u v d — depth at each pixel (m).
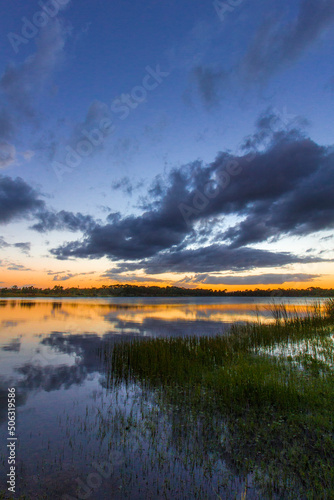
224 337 15.00
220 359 12.02
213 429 6.34
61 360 13.58
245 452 5.41
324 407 6.62
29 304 71.31
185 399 8.12
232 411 7.09
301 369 9.45
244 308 54.19
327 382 7.96
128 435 6.30
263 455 5.27
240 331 16.48
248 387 7.88
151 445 5.87
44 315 38.19
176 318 33.12
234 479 4.73
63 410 7.73
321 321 18.77
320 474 4.56
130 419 7.09
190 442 5.89
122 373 11.16
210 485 4.61
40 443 6.01
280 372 9.08
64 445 5.92
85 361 13.37
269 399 7.24
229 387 8.09
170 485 4.64
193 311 45.94
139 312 43.97
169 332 21.81
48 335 21.06
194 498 4.31
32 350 15.81
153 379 10.25
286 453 5.25
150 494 4.43
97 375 11.14
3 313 41.12
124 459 5.40
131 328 24.53
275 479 4.61
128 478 4.82
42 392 9.23
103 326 26.12
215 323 27.47
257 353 12.41
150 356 12.23
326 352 11.30
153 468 5.11
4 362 13.22
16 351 15.54
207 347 13.34
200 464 5.16
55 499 4.34
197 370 10.52
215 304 76.44
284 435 5.79
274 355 11.75
